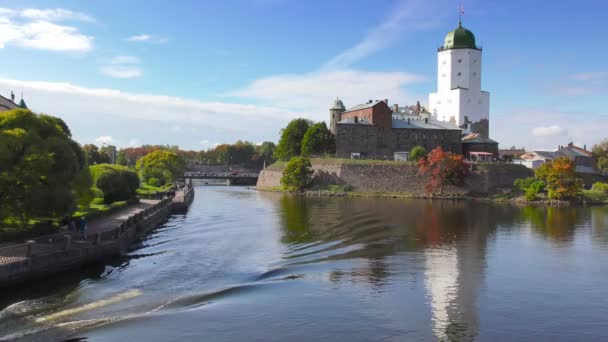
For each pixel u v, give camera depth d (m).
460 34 142.62
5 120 36.38
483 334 21.95
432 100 151.12
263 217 62.66
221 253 38.84
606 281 31.03
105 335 21.41
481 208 76.50
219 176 160.00
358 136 122.44
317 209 73.06
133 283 29.91
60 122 62.44
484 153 116.56
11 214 33.56
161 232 51.12
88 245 34.78
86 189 40.78
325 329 22.27
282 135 140.12
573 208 78.19
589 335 21.98
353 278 30.89
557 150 131.38
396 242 43.91
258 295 27.16
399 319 23.66
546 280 31.16
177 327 22.36
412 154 112.62
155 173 126.38
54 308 25.03
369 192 105.62
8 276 27.58
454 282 30.34
